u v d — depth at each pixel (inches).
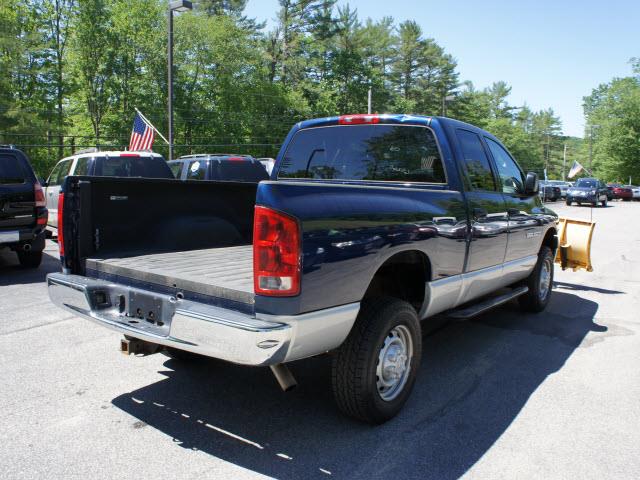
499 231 187.8
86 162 425.7
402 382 139.4
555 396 154.3
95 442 124.0
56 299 143.3
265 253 105.5
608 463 118.0
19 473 110.3
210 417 137.7
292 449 121.8
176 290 122.7
